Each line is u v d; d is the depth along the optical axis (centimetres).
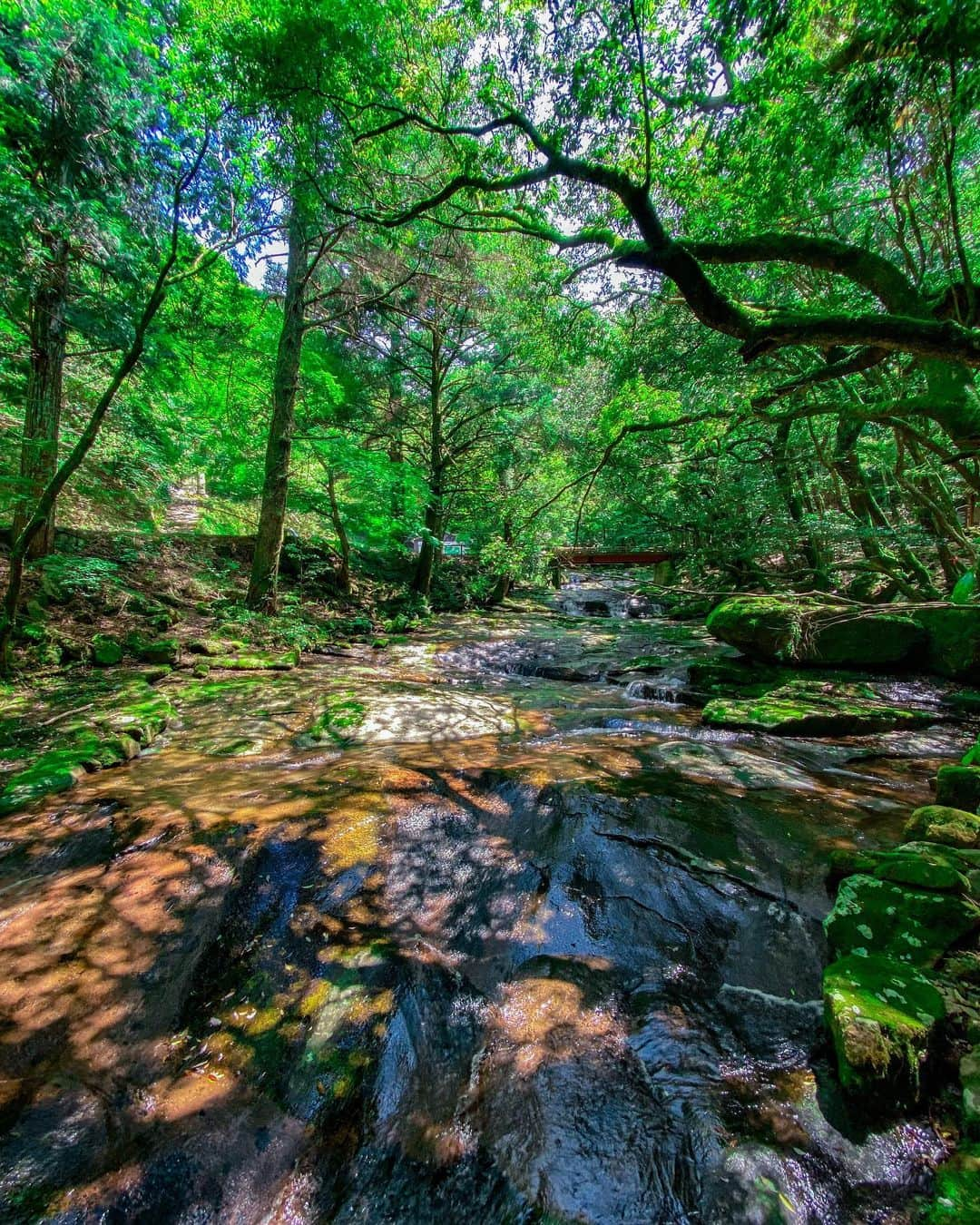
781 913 254
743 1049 191
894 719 541
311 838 316
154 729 495
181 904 264
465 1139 165
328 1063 188
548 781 392
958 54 220
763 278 643
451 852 315
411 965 232
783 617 698
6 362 717
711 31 258
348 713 558
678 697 696
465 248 1038
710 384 907
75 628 688
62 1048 190
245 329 980
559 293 762
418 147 544
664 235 263
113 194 510
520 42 333
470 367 1396
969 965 204
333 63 348
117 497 964
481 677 823
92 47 441
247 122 428
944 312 281
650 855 306
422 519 1388
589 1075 184
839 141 324
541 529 1464
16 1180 148
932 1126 157
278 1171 156
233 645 796
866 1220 139
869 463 880
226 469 1094
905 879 250
